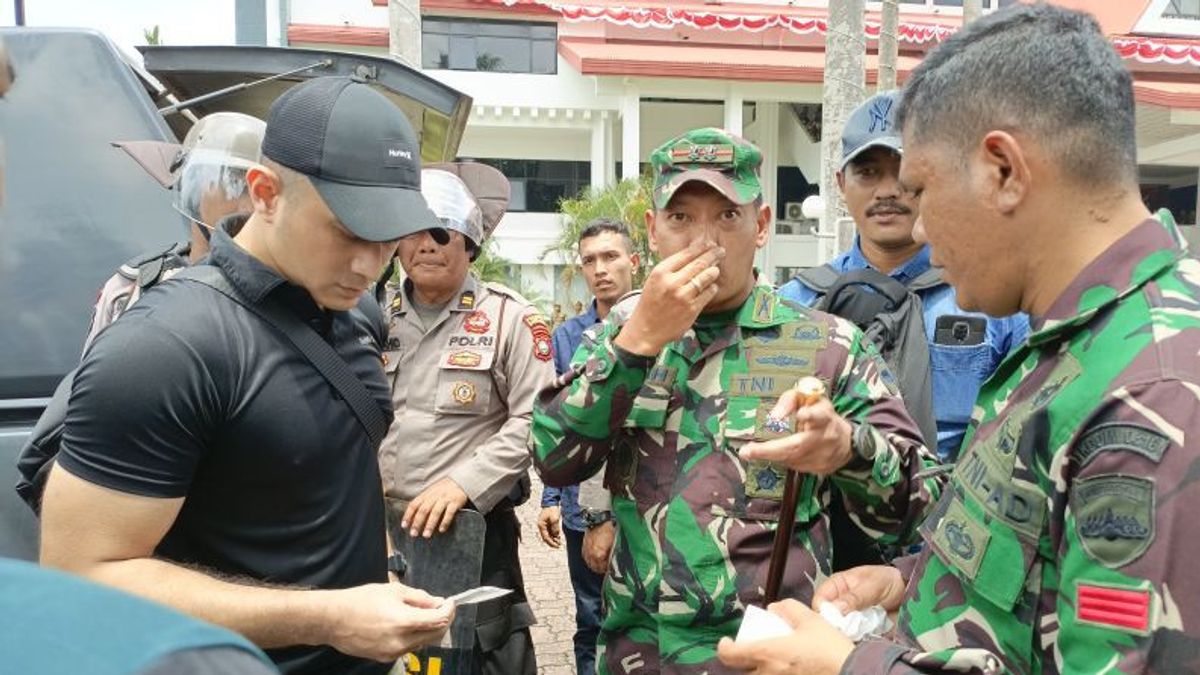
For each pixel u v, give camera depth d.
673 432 1.77
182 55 3.39
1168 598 0.83
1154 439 0.86
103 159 2.12
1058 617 0.95
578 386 1.69
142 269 1.99
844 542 1.93
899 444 1.67
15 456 1.87
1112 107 0.99
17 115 2.08
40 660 0.44
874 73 18.42
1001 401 1.10
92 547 1.30
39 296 1.99
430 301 2.85
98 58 2.20
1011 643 1.01
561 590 4.98
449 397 2.73
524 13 20.19
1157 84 15.93
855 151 2.30
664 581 1.71
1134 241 0.99
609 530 3.04
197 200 1.99
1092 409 0.92
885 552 1.90
